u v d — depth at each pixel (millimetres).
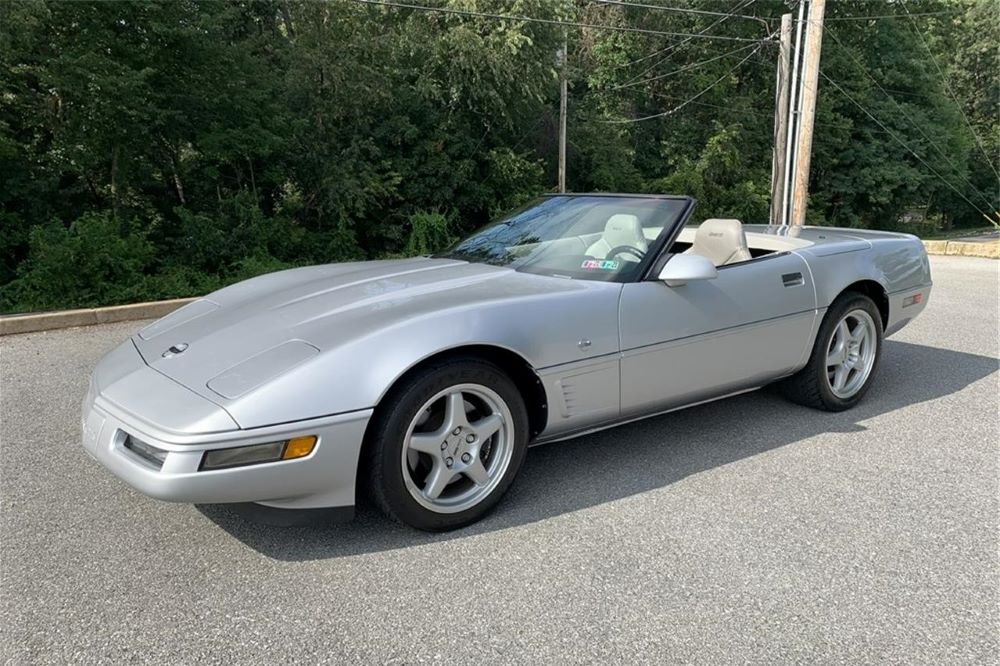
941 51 35594
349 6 15578
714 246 3980
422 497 2658
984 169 38000
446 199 16922
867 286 4305
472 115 17594
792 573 2473
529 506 2992
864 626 2176
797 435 3848
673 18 24125
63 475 3354
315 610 2250
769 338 3701
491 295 2936
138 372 2684
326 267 3910
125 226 11406
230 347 2691
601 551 2617
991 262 14336
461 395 2715
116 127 11320
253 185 14320
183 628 2158
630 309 3119
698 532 2764
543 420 2971
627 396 3176
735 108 25281
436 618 2205
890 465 3439
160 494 2234
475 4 16594
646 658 2020
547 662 2000
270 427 2299
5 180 11078
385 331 2562
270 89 13547
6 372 5371
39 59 10320
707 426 3990
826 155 28391
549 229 3766
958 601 2312
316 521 2490
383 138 16141
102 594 2346
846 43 29844
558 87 19891
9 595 2340
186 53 11891
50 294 9227
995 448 3670
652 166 25344
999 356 5707
